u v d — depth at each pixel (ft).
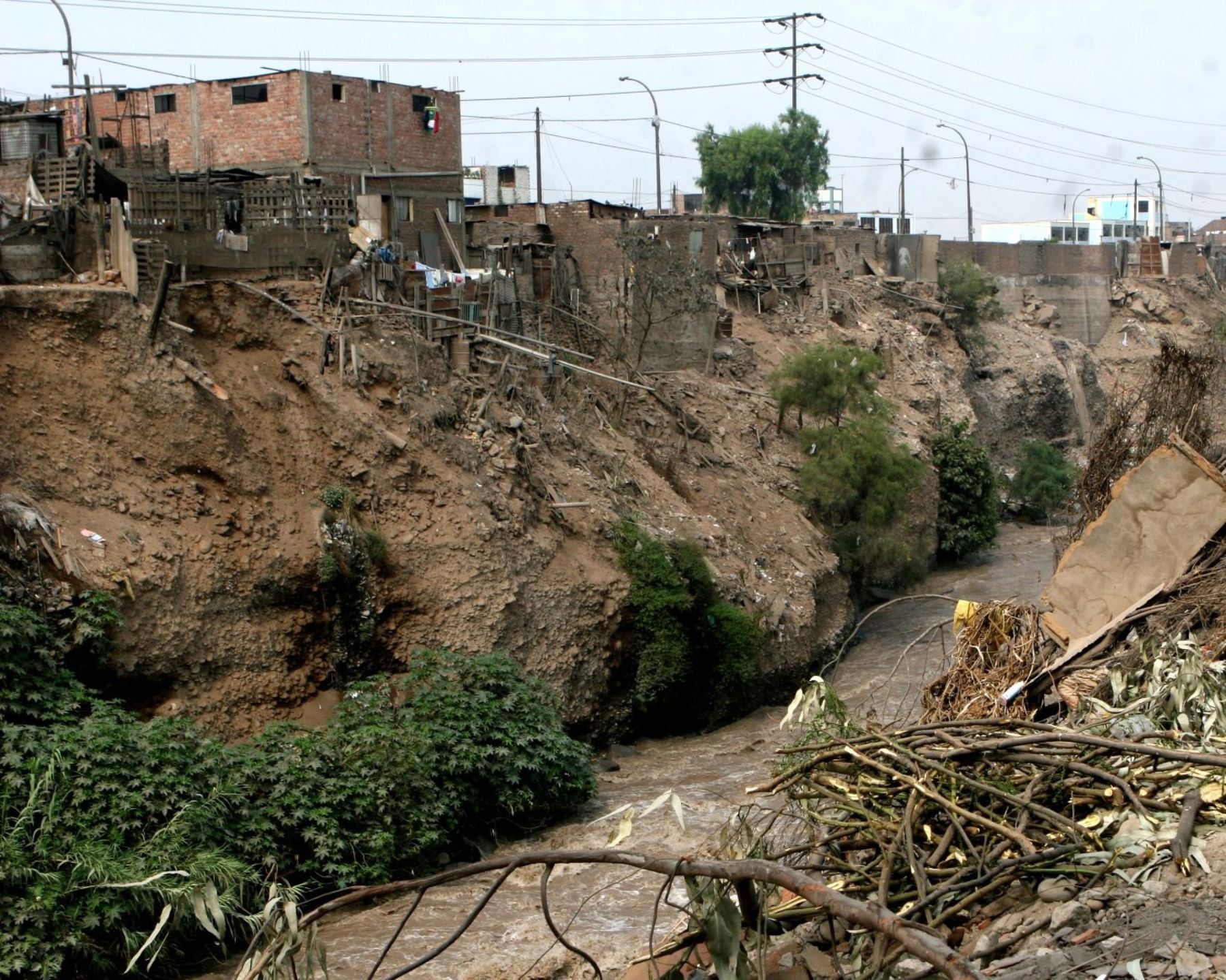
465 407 81.35
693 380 117.19
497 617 71.97
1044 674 39.19
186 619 63.00
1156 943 20.47
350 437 73.15
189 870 44.60
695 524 91.09
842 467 107.04
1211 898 21.21
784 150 209.77
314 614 68.80
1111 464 47.03
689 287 119.75
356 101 118.21
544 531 78.38
